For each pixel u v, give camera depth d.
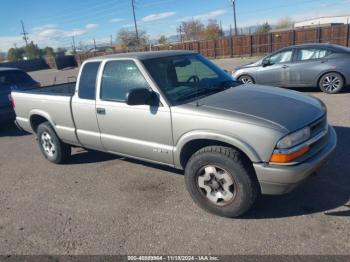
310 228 3.12
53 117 5.20
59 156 5.46
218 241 3.09
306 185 3.90
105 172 5.00
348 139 5.25
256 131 3.05
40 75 34.28
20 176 5.29
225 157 3.23
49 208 4.06
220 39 31.34
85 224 3.60
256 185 3.23
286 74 9.50
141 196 4.11
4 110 8.17
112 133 4.36
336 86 8.83
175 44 34.53
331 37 26.45
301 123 3.14
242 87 4.16
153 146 3.90
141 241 3.20
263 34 29.06
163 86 3.83
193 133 3.44
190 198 3.94
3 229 3.68
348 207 3.40
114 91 4.23
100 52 42.31
